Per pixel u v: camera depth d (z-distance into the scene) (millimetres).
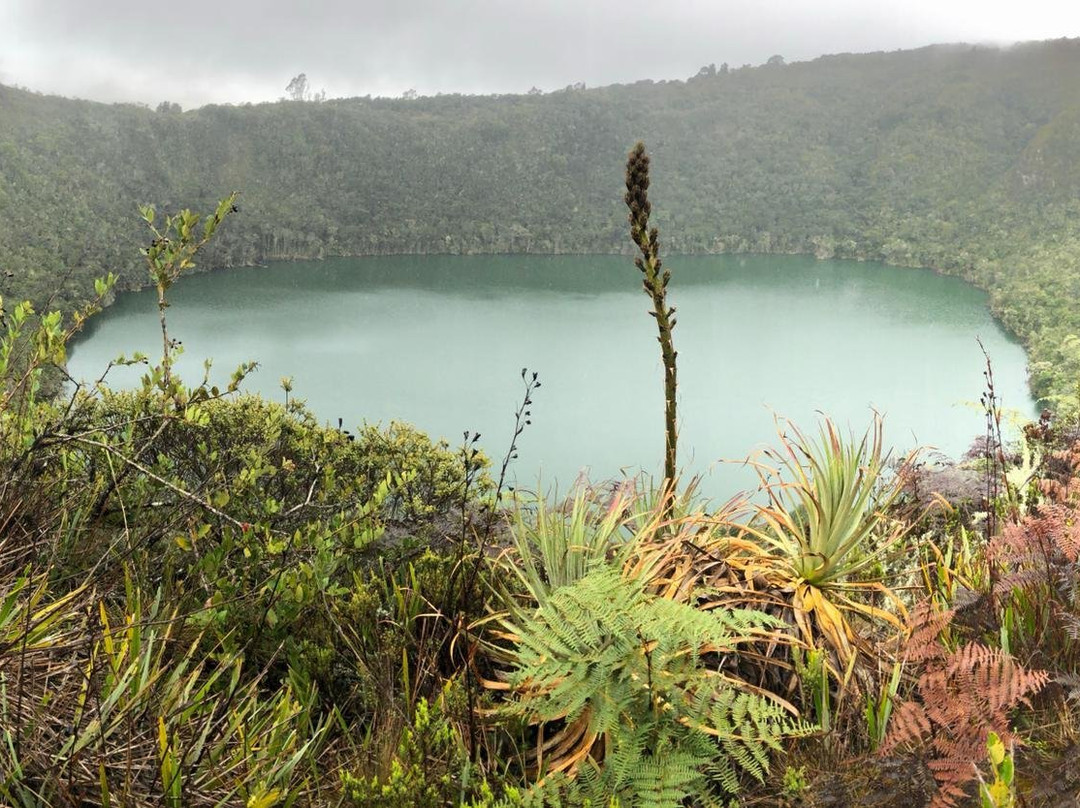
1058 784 1238
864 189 171250
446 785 1451
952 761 1299
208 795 1287
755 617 1752
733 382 85375
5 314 1907
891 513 2650
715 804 1498
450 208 171000
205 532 1995
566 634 1694
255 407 2760
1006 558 1912
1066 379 36812
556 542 2107
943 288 129625
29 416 1896
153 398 2025
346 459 2805
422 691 1827
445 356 96000
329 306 118500
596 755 1718
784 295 129375
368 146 172250
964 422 65750
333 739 1744
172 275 1942
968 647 1456
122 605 1824
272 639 1865
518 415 2006
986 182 159750
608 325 115938
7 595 1441
